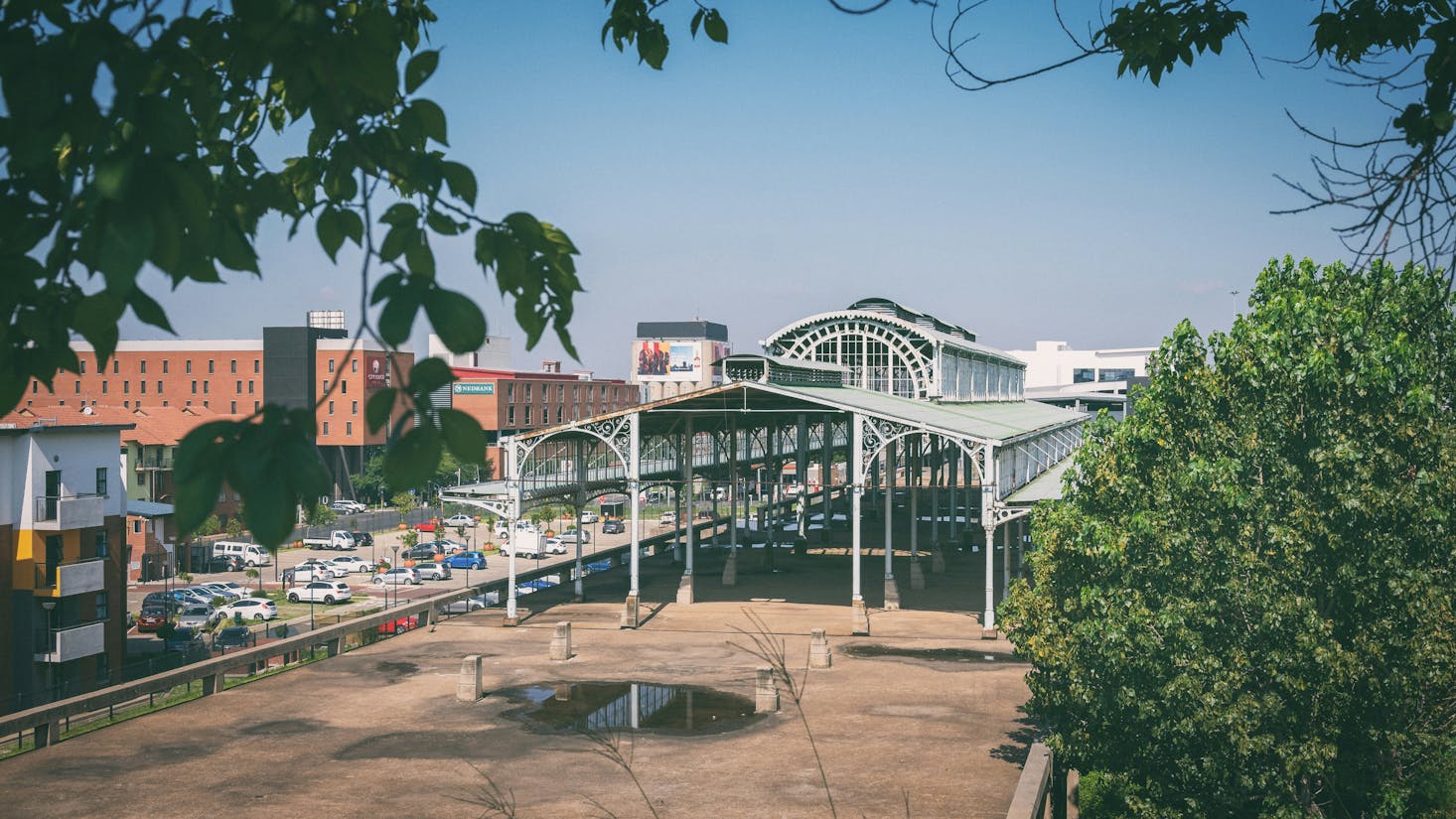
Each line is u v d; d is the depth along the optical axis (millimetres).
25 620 44281
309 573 83062
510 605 51969
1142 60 6723
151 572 85688
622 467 64938
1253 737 19703
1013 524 81625
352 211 4066
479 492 53375
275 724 34688
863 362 72438
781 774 29031
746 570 69625
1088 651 23047
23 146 2645
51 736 32344
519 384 153375
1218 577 21047
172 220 2613
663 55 6184
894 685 39281
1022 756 30688
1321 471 21031
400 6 4699
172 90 3082
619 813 25797
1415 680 19016
